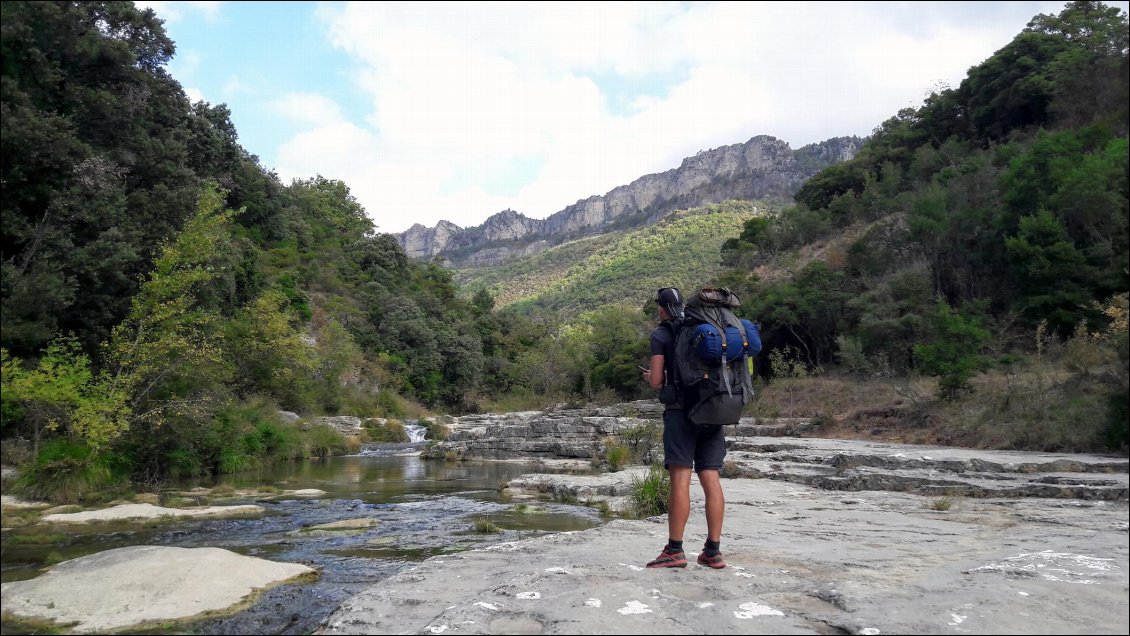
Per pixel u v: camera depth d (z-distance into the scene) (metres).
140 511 10.99
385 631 3.23
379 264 78.12
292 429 26.12
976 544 5.66
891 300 29.61
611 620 3.02
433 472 19.95
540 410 53.16
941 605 3.38
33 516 10.38
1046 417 15.76
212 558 6.27
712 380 3.87
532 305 183.75
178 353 15.48
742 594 3.54
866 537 6.11
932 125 55.12
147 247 18.39
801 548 5.36
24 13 16.67
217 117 47.97
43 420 13.49
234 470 19.41
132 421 14.84
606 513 11.01
